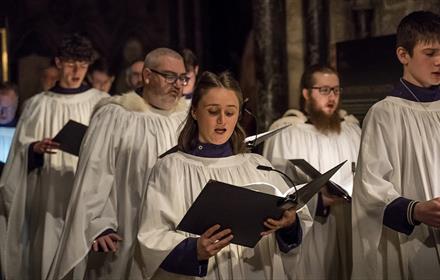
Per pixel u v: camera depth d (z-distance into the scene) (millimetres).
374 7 7023
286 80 7641
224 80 3678
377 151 3740
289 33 7613
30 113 6461
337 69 6988
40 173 6199
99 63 8133
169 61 4824
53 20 10031
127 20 10281
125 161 4703
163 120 4848
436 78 3742
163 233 3537
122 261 4586
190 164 3678
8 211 6066
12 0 9883
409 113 3789
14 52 9867
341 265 5355
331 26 7344
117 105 4879
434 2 6570
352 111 6840
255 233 3414
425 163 3727
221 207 3311
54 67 7762
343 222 5320
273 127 5586
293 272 3730
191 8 10328
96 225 4484
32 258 6195
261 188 3555
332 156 5395
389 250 3754
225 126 3648
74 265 4418
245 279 3633
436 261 3689
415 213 3510
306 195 3447
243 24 10055
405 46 3787
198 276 3465
